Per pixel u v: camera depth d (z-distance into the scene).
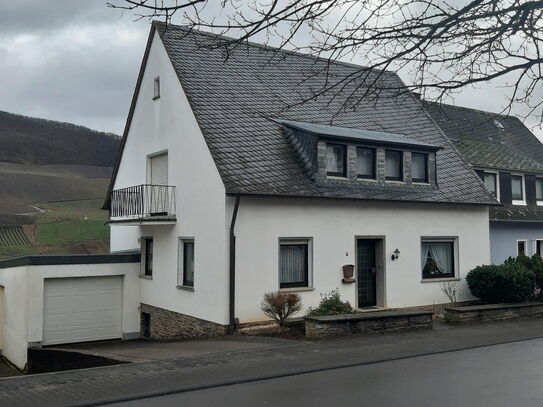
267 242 14.53
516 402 7.42
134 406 7.51
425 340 12.59
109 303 18.16
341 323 12.93
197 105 15.88
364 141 16.31
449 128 23.12
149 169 18.69
